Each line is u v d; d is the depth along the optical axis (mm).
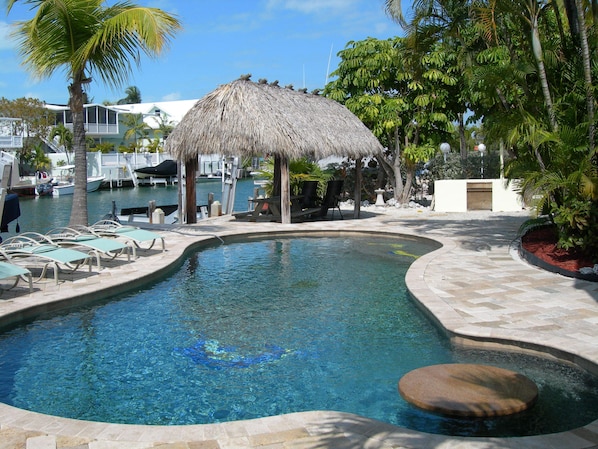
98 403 5285
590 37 10164
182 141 15398
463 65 14602
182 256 11781
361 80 20844
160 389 5582
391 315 7781
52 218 27281
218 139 14711
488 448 3811
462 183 19453
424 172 24609
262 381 5723
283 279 10156
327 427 4133
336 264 11453
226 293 9172
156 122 63844
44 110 49500
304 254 12609
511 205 19047
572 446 3838
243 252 12930
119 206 34625
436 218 17625
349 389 5480
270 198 17266
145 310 8203
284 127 14883
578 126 9328
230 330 7285
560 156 9516
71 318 7816
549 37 11664
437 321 6922
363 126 18406
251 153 15016
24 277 9055
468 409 4637
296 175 20656
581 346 5664
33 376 5898
